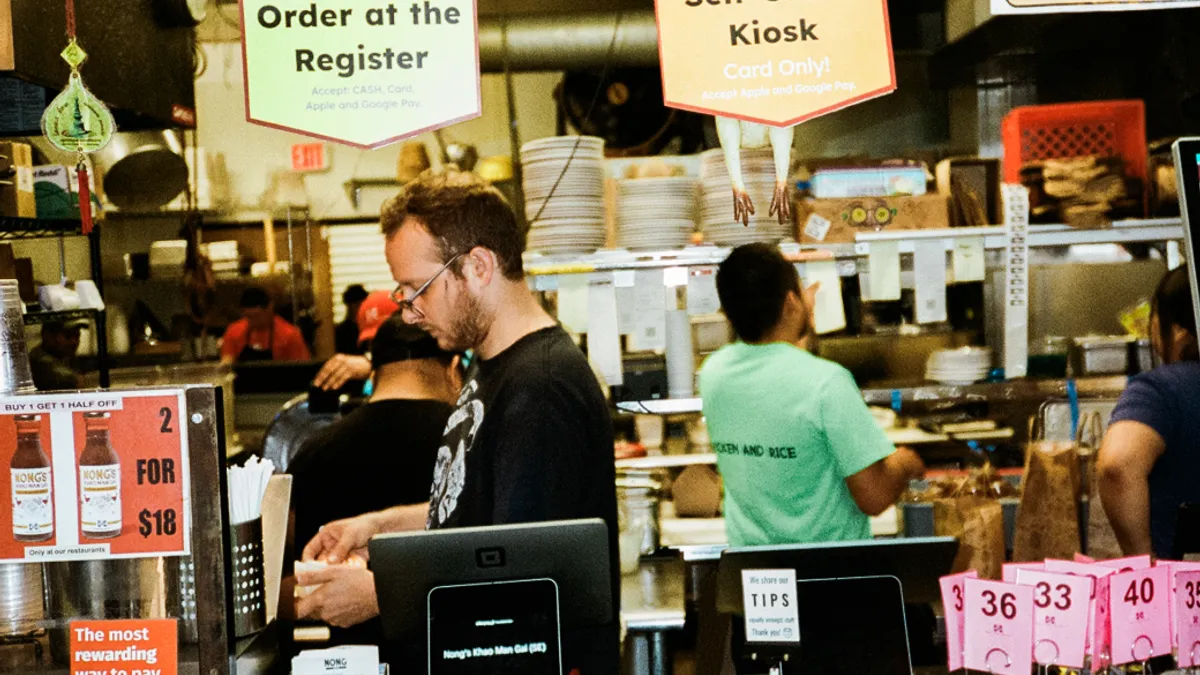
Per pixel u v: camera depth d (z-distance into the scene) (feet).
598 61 17.47
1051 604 4.99
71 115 6.53
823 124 17.97
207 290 20.16
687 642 9.57
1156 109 15.74
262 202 21.70
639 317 11.76
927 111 17.74
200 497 4.52
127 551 4.52
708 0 6.13
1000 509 10.40
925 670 5.81
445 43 6.09
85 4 8.19
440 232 6.13
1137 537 7.86
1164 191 12.12
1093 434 11.61
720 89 6.17
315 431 13.30
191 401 4.50
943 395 12.23
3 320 4.67
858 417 8.05
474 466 6.04
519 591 4.97
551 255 11.52
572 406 5.85
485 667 4.94
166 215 20.33
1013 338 12.25
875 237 11.96
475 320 6.26
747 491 8.53
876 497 8.09
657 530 9.62
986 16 14.28
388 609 5.00
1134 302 15.67
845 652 5.47
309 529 8.79
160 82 9.68
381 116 6.11
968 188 12.56
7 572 4.85
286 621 5.85
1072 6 6.38
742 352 8.56
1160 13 14.24
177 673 4.56
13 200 9.28
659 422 12.28
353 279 22.02
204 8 9.81
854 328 14.93
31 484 4.47
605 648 5.76
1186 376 7.93
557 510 5.70
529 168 11.54
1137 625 5.04
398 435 8.84
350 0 6.05
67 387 12.87
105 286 19.38
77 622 4.53
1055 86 17.10
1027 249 12.06
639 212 11.60
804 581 5.55
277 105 6.09
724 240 11.68
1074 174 12.24
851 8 6.14
